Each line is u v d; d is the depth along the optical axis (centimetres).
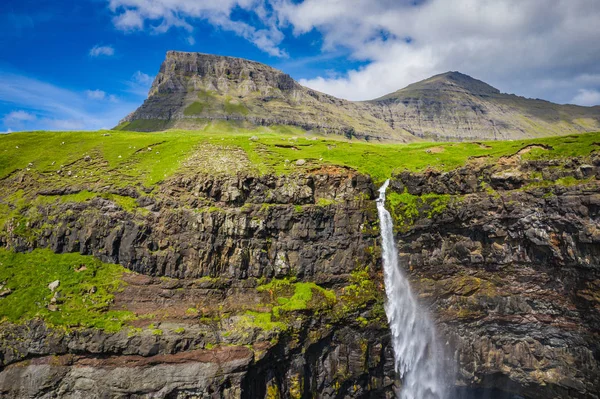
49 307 5269
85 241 5969
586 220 5656
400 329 6706
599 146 6253
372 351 6406
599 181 5738
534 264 6162
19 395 4834
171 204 6178
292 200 6619
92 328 5075
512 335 6500
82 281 5616
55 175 6912
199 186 6344
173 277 5844
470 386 6694
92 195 6312
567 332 6122
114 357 5047
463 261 6619
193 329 5362
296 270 6381
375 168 7869
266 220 6394
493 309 6450
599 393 5778
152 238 5972
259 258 6203
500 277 6438
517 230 6225
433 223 6788
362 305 6378
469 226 6531
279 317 5750
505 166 6700
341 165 7256
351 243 6738
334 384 6088
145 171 6906
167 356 5100
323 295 6256
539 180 6284
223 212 6175
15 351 5000
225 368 5128
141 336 5094
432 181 7131
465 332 6681
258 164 7131
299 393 5669
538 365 6341
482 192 6606
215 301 5806
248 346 5344
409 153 8538
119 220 6050
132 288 5641
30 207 6388
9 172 7138
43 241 6072
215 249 6022
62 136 8506
